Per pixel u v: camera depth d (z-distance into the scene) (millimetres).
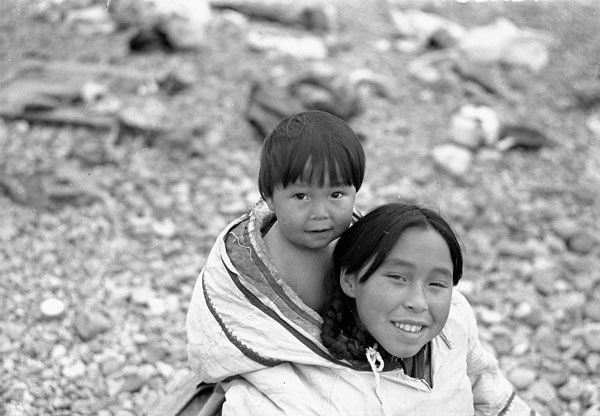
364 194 4605
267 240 2244
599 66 6203
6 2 6449
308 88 5133
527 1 7211
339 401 2150
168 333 3650
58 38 5938
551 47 6406
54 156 4754
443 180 4801
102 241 4211
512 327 3768
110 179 4664
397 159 4934
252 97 5184
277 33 6297
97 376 3361
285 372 2189
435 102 5527
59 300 3754
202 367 2311
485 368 2510
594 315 3814
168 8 5848
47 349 3475
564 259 4223
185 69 5652
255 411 2182
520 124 5262
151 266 4066
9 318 3617
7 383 3246
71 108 5109
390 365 2203
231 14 6465
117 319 3686
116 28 6078
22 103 5031
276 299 2182
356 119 5234
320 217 2055
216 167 4840
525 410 2562
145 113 5074
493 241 4352
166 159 4883
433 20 6609
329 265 2240
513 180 4883
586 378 3455
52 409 3166
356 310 2188
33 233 4211
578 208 4672
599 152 5246
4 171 4578
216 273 2236
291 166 2012
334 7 6914
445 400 2244
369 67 5887
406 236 2008
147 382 3342
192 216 4461
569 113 5633
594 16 7000
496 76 5980
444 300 2057
